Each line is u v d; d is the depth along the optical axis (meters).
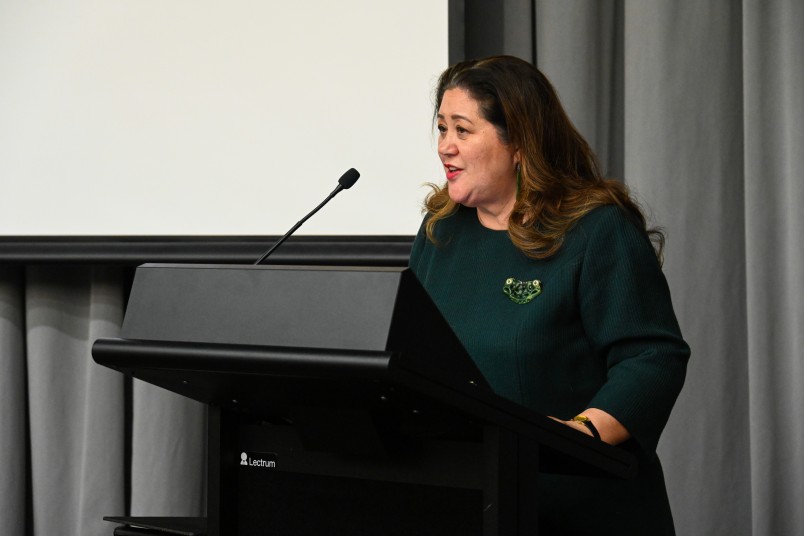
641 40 4.94
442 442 2.13
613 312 2.82
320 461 2.30
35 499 5.64
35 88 5.48
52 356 5.65
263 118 5.22
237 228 5.22
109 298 5.61
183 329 2.06
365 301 1.87
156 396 5.54
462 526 2.10
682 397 4.89
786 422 4.80
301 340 1.91
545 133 3.04
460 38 5.09
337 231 5.09
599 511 2.89
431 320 1.92
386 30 5.09
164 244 5.27
